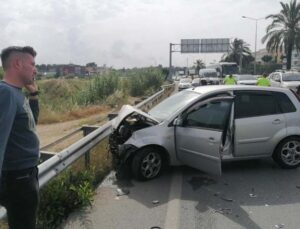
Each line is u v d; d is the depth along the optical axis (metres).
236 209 5.32
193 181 6.62
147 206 5.44
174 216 5.06
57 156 5.21
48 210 4.77
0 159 2.59
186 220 4.94
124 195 5.91
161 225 4.79
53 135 12.98
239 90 7.12
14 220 3.06
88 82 28.02
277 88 7.43
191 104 6.86
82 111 19.62
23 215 3.03
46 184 5.02
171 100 7.70
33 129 3.00
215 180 6.68
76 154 6.04
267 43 54.56
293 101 7.42
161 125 6.79
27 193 2.96
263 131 7.08
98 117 17.45
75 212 5.20
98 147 8.48
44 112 17.25
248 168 7.43
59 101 29.98
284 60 58.16
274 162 7.86
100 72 29.00
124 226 4.76
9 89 2.71
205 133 6.26
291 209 5.32
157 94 20.33
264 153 7.20
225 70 48.91
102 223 4.85
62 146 10.33
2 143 2.62
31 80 2.98
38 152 3.05
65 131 13.73
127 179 6.77
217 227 4.72
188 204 5.52
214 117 6.65
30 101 3.37
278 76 26.70
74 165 6.81
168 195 5.91
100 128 7.66
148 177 6.69
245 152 7.04
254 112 7.09
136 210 5.29
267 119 7.12
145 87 34.75
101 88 27.02
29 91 3.36
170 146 6.77
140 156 6.59
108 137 8.29
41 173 4.67
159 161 6.79
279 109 7.29
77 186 5.70
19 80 2.90
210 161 6.20
